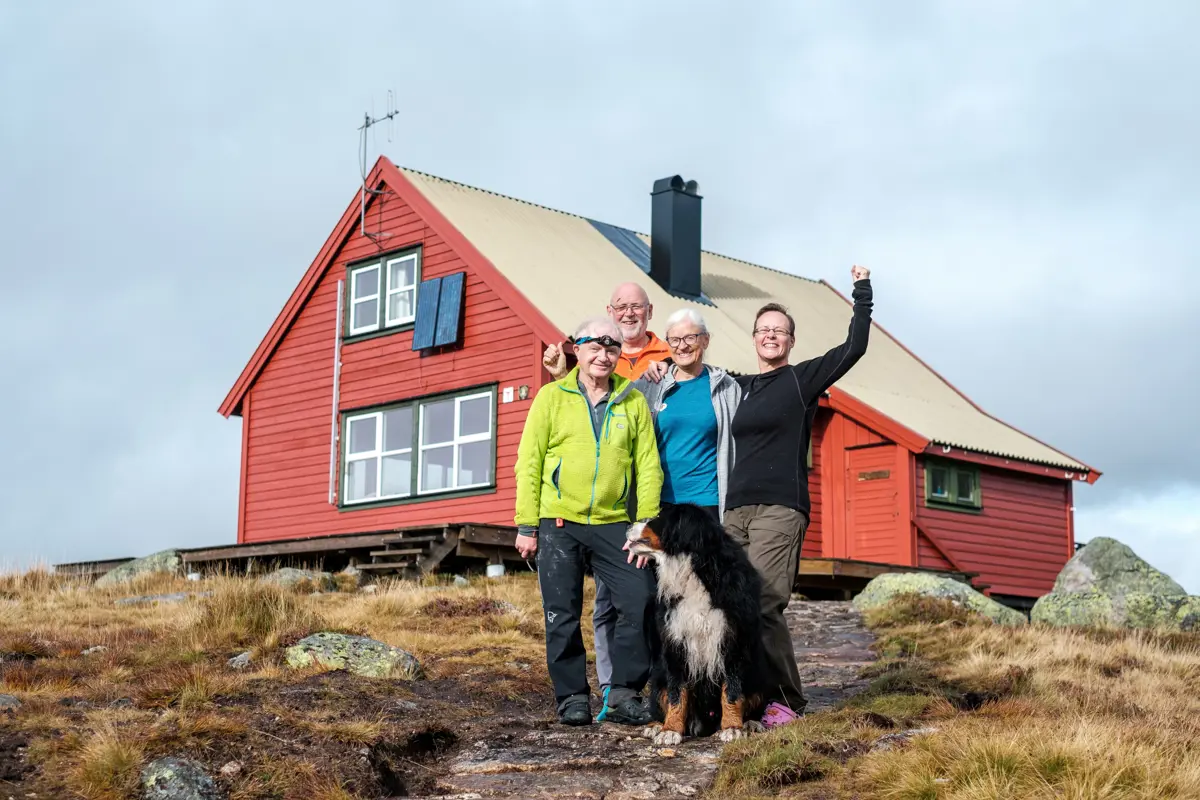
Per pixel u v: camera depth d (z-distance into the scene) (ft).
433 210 64.23
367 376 66.54
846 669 32.07
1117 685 28.04
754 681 22.39
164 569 56.70
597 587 24.29
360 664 26.16
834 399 65.41
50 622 33.65
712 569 21.15
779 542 22.74
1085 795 16.58
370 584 49.11
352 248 68.74
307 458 68.85
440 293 63.10
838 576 55.52
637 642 23.02
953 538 65.77
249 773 18.78
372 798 19.13
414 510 62.80
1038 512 72.23
